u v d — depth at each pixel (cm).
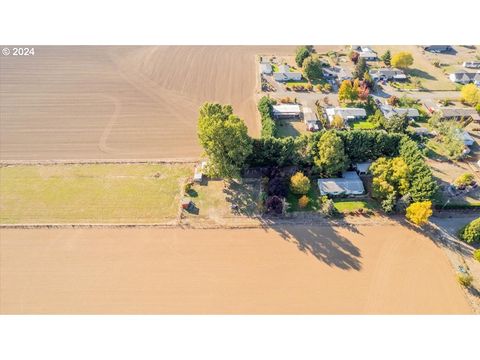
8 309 6500
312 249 7375
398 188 8075
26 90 12031
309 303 6519
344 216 7981
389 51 13288
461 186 8556
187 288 6744
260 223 7850
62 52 14088
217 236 7619
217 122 7694
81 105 11400
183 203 8112
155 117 10956
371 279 6869
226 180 8794
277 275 6938
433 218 7950
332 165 8488
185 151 9762
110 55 13988
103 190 8612
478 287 6731
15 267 7100
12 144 9950
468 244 7431
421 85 12300
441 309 6438
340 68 13112
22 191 8581
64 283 6850
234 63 13500
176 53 14075
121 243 7488
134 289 6744
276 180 8344
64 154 9656
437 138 10100
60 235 7638
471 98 11188
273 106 10962
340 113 10781
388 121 10188
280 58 13762
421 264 7100
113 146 9900
